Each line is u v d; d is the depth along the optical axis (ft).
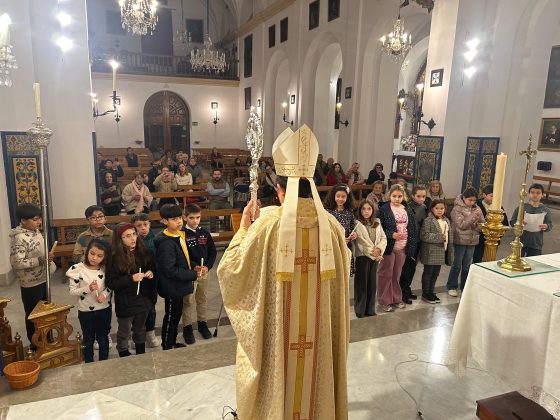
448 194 28.58
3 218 18.12
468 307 8.61
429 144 28.60
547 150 45.85
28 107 18.89
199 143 71.77
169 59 74.79
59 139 21.80
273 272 6.17
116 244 11.14
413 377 10.18
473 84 27.50
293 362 6.28
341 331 6.59
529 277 7.77
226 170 49.42
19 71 18.48
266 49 57.41
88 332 11.34
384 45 29.25
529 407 8.42
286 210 5.96
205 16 77.56
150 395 9.27
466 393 9.59
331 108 47.42
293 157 6.03
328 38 42.68
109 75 65.16
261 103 60.23
